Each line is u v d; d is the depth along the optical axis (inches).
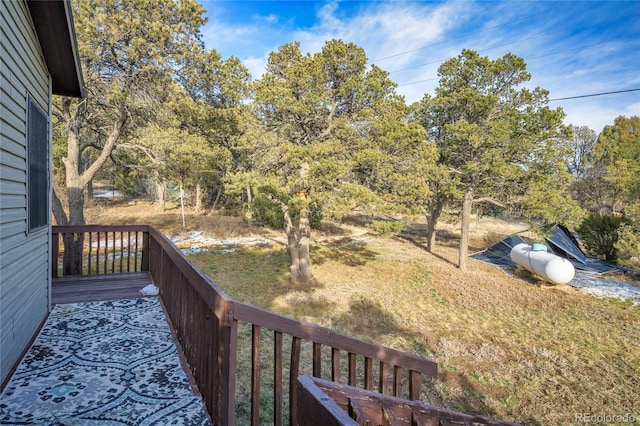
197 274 88.3
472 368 228.5
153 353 116.1
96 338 128.0
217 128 444.8
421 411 64.4
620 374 223.3
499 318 319.6
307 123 356.5
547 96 422.0
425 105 498.0
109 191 1132.5
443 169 462.9
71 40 139.3
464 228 490.9
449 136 470.0
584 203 839.1
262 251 556.4
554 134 409.1
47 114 154.1
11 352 102.9
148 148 476.1
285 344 246.8
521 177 443.2
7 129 96.3
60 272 326.6
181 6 380.8
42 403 86.5
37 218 132.7
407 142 341.7
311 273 412.5
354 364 80.4
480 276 464.8
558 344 265.9
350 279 431.5
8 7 98.0
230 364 63.9
